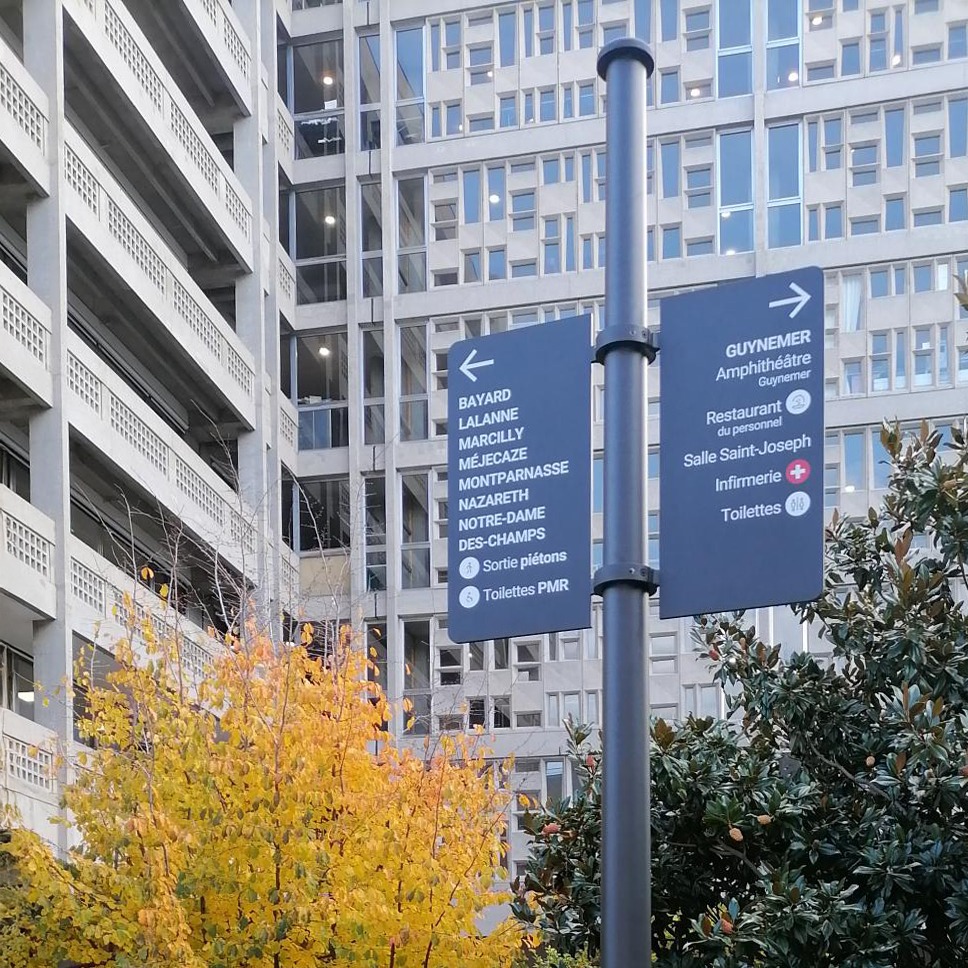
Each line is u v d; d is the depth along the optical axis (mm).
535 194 33125
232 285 31516
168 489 25375
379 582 32031
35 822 18828
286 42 34938
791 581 4828
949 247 30703
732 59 32531
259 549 26641
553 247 32875
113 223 24094
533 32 33781
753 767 10883
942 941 10508
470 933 11453
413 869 10867
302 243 34156
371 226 33844
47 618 20797
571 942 11562
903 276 30938
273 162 32906
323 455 32875
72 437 22547
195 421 30250
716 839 10891
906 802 10320
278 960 10719
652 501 28703
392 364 32812
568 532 5227
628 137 5258
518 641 31219
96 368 22953
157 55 28797
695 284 31703
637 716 4832
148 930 10047
